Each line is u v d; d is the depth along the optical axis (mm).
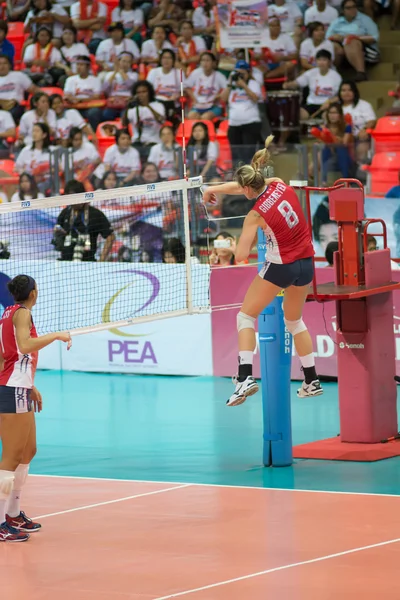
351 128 21469
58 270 18297
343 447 13133
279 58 23359
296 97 21422
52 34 25891
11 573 8734
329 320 17125
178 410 16047
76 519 10430
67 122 23094
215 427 14898
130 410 16188
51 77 25141
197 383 17938
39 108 22875
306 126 22188
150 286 17938
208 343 18266
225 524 10055
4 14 27500
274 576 8398
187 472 12375
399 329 16500
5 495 9773
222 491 11414
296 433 14359
